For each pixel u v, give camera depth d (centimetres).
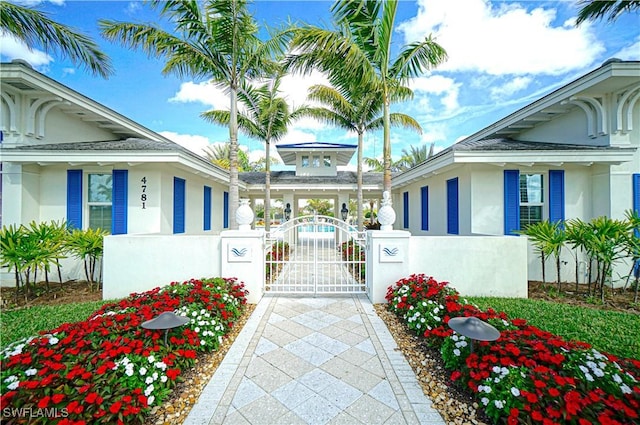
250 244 534
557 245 582
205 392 277
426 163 902
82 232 641
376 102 1015
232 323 419
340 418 244
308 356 346
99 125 950
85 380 224
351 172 1762
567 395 204
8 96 724
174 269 567
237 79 756
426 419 241
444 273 573
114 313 341
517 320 330
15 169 728
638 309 515
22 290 637
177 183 869
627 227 569
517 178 745
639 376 239
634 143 705
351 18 654
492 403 224
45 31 604
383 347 368
